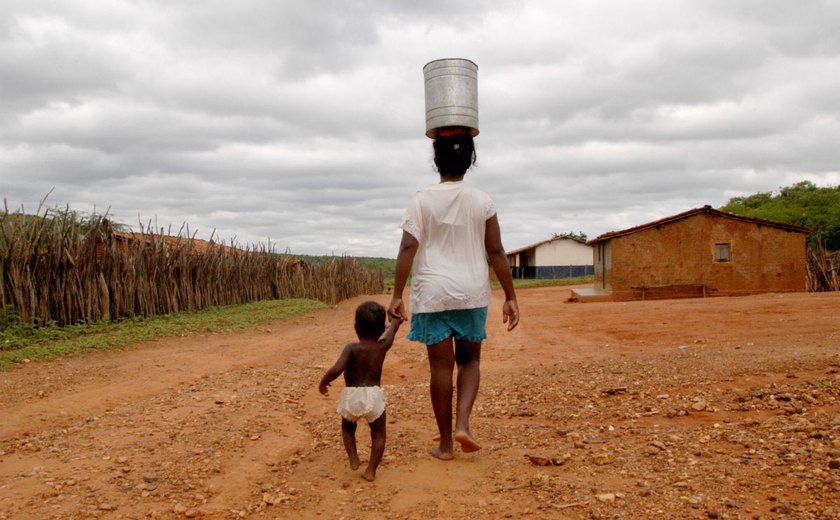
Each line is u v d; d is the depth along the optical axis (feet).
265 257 81.56
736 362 21.81
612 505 10.22
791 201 164.66
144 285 51.55
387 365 30.48
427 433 15.72
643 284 76.54
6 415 19.71
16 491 12.23
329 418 18.67
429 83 12.79
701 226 76.23
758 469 11.24
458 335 12.69
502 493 11.11
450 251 12.59
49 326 40.09
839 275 74.69
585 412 17.74
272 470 13.58
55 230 42.04
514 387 22.50
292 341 41.04
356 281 119.65
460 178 12.94
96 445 15.55
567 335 39.93
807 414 14.82
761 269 75.82
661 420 15.92
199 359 32.24
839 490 9.96
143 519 10.89
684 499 10.23
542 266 199.41
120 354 33.86
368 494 11.53
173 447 15.33
